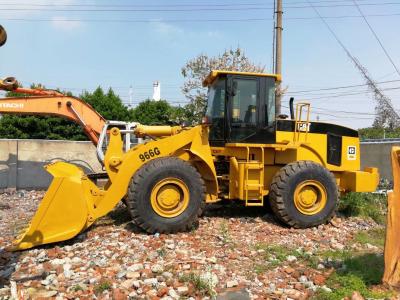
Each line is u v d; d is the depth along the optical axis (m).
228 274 5.03
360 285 4.65
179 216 6.77
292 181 7.44
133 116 31.92
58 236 6.13
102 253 5.71
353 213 8.77
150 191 6.65
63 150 12.71
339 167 8.40
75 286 4.53
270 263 5.50
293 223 7.43
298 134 8.03
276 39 15.22
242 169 7.43
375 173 8.44
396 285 4.66
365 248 6.41
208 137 7.52
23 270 5.16
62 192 6.18
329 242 6.70
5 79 6.96
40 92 9.06
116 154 7.21
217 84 7.89
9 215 8.74
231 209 8.84
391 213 4.70
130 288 4.49
